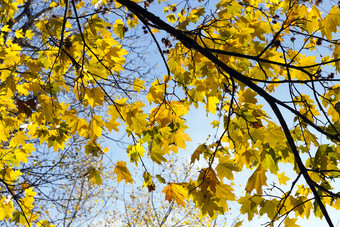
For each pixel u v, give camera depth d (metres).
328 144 2.36
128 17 3.15
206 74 2.62
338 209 2.36
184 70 2.76
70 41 2.27
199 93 2.71
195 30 2.46
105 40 2.26
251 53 2.51
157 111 2.46
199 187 2.30
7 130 2.78
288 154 2.44
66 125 2.81
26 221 3.12
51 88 2.55
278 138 2.34
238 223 2.44
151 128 2.46
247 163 2.49
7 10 2.67
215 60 2.22
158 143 2.49
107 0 3.06
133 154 2.57
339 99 2.51
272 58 2.49
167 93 2.40
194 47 2.26
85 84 2.31
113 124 2.50
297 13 2.40
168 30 2.30
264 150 2.44
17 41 4.56
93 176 2.57
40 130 2.85
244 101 2.62
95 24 2.18
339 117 2.43
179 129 2.47
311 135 2.48
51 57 2.41
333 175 2.34
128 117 2.34
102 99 2.31
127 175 2.55
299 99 2.64
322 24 2.29
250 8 3.18
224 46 2.53
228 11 2.42
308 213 2.39
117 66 2.37
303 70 2.12
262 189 2.39
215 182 2.26
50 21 2.31
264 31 2.48
